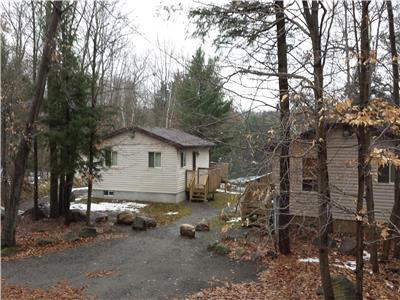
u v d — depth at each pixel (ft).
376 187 46.57
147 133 75.61
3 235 40.63
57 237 45.83
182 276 33.32
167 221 59.16
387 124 20.57
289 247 39.42
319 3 21.27
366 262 37.04
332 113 18.89
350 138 44.09
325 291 22.17
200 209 69.56
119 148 77.36
